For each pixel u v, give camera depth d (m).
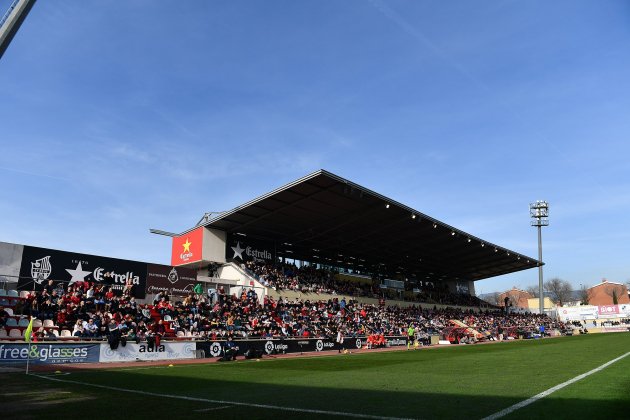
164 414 8.22
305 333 35.44
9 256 26.75
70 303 26.38
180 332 28.81
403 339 44.03
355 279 57.81
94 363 21.81
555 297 138.38
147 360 24.16
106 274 30.75
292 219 42.47
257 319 34.59
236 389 11.86
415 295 65.31
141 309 29.39
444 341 48.75
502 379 12.78
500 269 74.38
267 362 23.28
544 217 88.06
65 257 29.08
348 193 35.75
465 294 79.62
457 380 12.89
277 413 8.22
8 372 16.88
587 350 25.70
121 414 8.24
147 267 33.06
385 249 55.78
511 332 59.62
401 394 10.34
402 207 40.44
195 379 14.59
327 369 18.19
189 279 35.66
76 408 8.90
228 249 44.56
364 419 7.59
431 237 51.44
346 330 40.34
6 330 22.56
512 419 7.21
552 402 8.62
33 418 7.91
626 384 10.90
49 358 20.55
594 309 91.50
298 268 50.84
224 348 26.56
